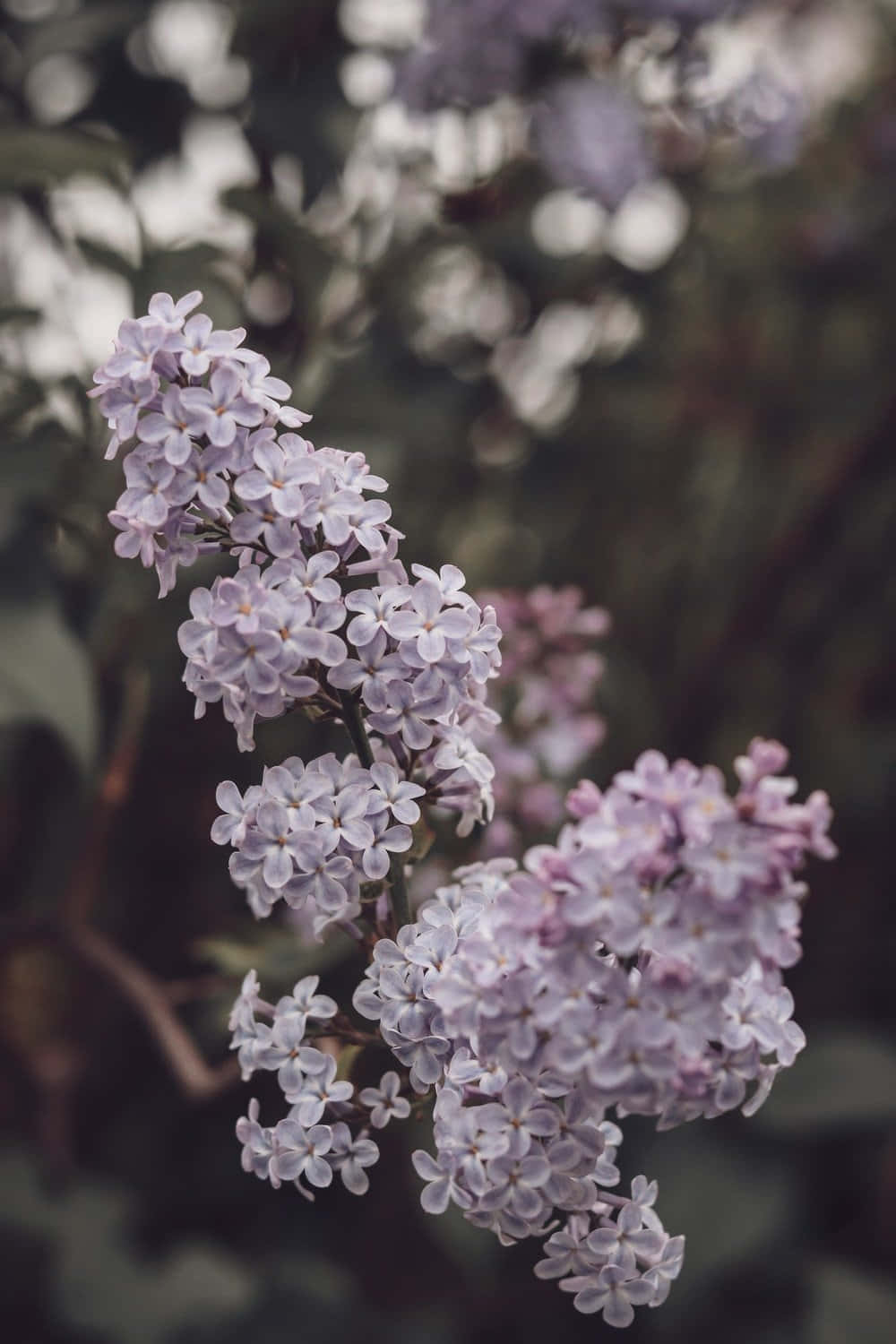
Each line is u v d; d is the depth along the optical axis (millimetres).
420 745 625
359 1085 760
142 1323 1132
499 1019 586
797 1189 1230
